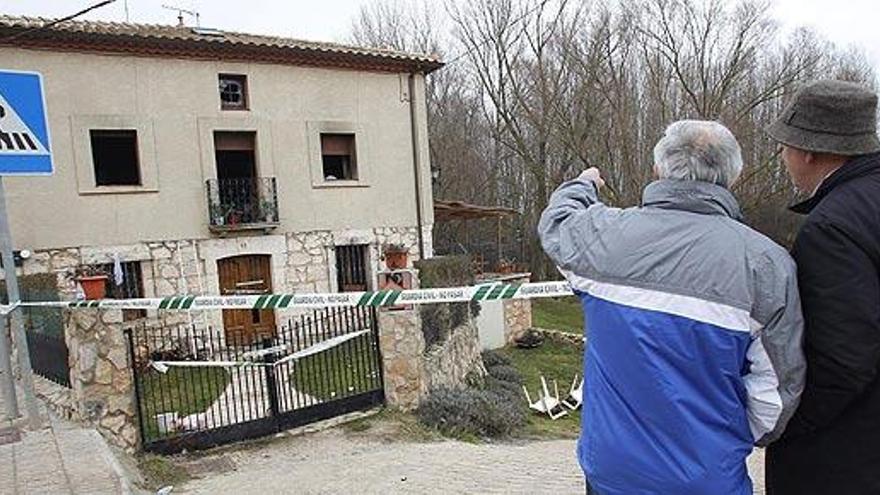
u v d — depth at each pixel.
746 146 25.27
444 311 10.52
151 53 12.91
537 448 7.64
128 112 12.73
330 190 15.20
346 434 6.88
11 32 11.31
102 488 4.00
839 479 1.95
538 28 27.83
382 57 15.64
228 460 6.05
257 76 14.19
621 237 1.97
